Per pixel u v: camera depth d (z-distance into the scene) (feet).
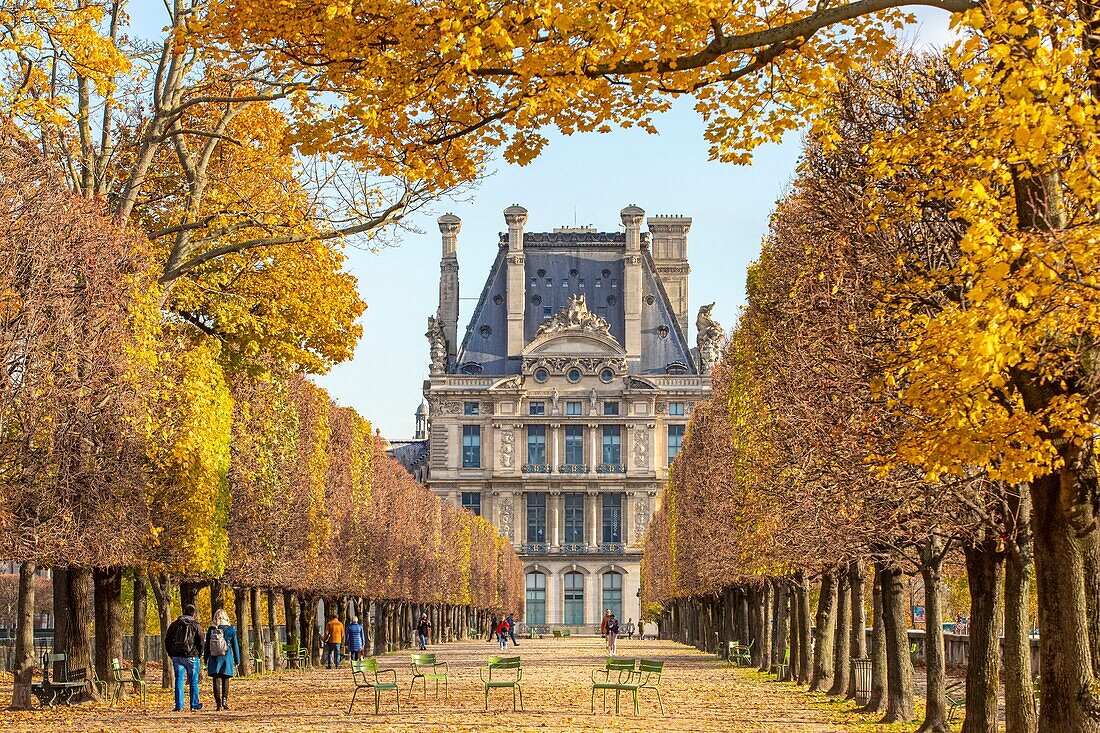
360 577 292.81
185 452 158.81
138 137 145.07
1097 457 65.05
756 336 160.04
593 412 646.33
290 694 172.04
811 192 104.06
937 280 73.26
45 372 116.78
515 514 644.27
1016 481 64.44
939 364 64.34
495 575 568.41
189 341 171.63
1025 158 55.88
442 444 648.79
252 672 221.87
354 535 284.61
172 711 135.95
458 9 60.29
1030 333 57.41
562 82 60.49
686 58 59.88
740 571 226.17
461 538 488.02
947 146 69.97
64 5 118.52
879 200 89.61
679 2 58.34
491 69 61.52
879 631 139.03
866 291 92.68
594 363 647.56
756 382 164.35
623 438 646.74
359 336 177.99
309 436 244.22
